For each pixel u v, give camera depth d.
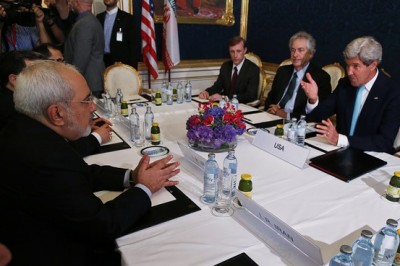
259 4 4.49
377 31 3.20
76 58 2.93
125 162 1.46
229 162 1.24
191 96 2.88
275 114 2.39
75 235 0.94
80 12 2.98
